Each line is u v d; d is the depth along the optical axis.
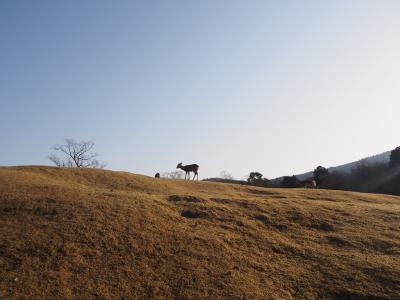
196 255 17.30
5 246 16.53
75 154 64.06
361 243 19.91
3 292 13.66
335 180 75.25
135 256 16.78
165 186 34.50
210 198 26.64
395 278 16.06
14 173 30.81
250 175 69.94
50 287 14.24
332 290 15.30
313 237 20.64
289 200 28.31
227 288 14.95
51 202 21.62
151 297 14.22
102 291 14.30
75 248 16.84
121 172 37.78
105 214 20.31
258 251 18.44
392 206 28.47
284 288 15.38
